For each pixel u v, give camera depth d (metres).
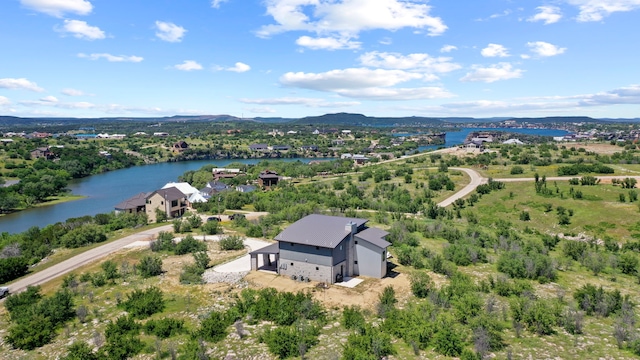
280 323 31.66
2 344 31.16
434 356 26.23
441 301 34.62
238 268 46.22
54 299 36.00
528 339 28.50
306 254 41.66
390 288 37.44
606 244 61.81
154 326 31.30
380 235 44.25
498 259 48.69
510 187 98.88
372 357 25.06
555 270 44.75
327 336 29.64
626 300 35.19
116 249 56.50
